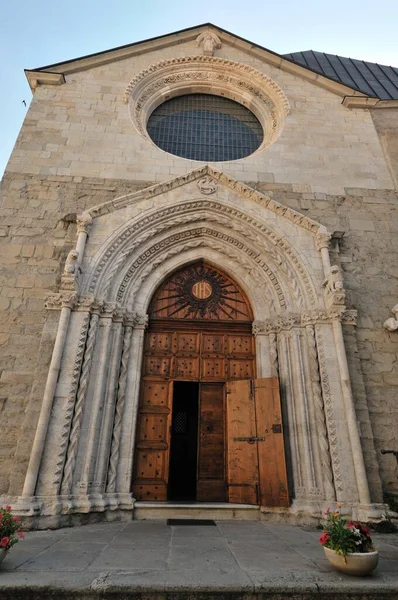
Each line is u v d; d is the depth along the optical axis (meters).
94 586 3.46
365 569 3.88
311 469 7.04
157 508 6.94
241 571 3.91
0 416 6.98
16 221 8.96
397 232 9.80
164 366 8.49
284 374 8.00
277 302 8.73
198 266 9.66
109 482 6.88
